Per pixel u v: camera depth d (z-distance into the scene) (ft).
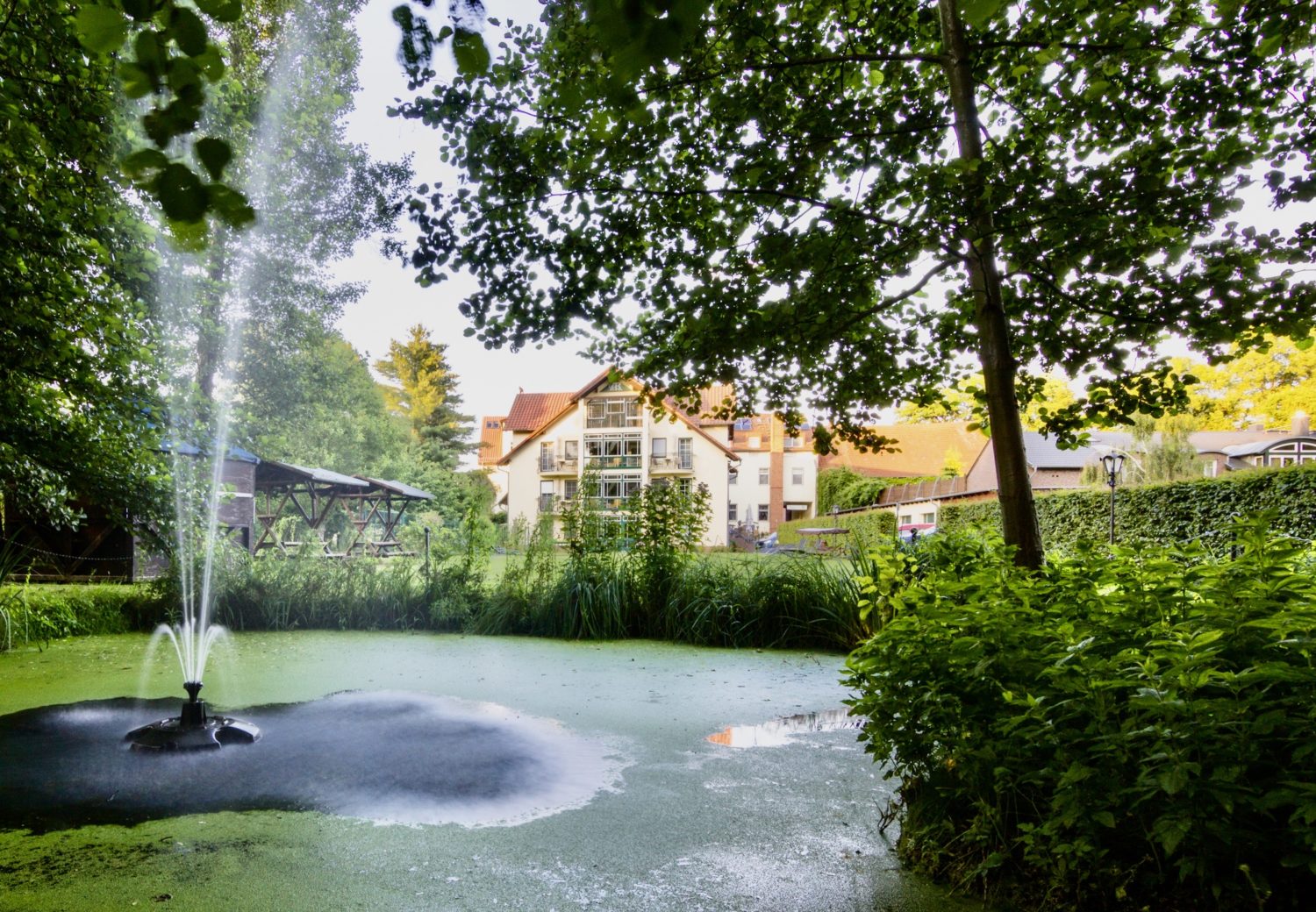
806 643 22.44
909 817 8.14
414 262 11.19
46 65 12.17
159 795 9.65
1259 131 9.86
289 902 6.96
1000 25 10.99
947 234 8.65
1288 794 4.72
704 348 10.70
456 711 14.24
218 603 25.14
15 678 17.03
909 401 14.26
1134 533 35.81
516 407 156.46
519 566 27.07
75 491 22.13
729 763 11.30
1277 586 5.80
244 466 41.83
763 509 140.26
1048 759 6.54
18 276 14.32
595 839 8.43
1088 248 8.53
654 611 24.26
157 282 18.43
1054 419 12.19
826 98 11.10
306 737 12.34
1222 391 77.46
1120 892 5.79
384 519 79.05
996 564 8.95
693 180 11.47
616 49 3.27
